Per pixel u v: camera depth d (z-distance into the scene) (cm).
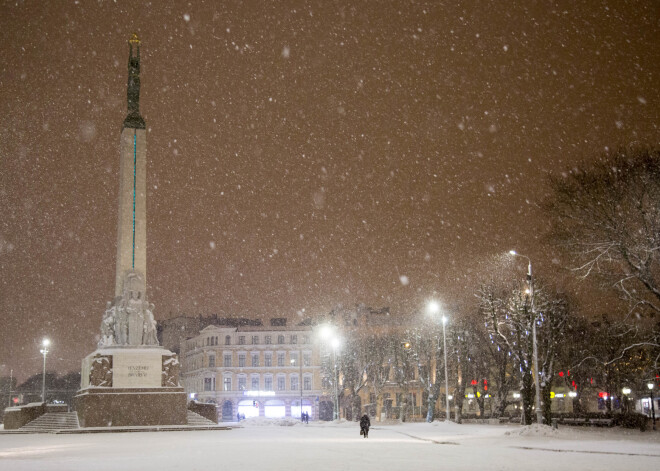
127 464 2131
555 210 3722
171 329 13875
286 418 7219
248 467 1980
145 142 6078
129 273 5897
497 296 4925
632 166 3544
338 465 2048
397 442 3547
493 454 2572
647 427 5162
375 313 11156
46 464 2169
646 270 3628
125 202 5969
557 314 4941
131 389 5612
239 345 11369
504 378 7262
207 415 6300
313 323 11962
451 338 7244
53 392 13812
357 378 8869
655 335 4556
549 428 3772
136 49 6359
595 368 6278
